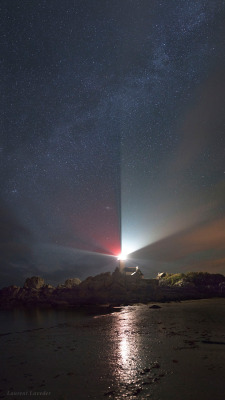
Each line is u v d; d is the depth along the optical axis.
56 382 4.09
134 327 7.80
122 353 5.38
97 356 5.25
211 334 6.56
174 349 5.48
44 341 6.57
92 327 8.09
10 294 15.57
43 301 14.70
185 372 4.27
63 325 8.61
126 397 3.54
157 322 8.38
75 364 4.84
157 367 4.54
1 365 4.88
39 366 4.79
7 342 6.57
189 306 11.73
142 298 14.05
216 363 4.61
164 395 3.55
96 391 3.74
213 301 13.46
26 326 8.63
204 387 3.73
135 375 4.25
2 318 10.51
